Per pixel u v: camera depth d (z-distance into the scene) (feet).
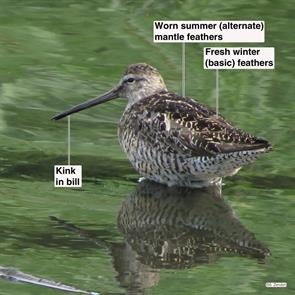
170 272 43.68
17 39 69.67
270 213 49.52
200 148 50.78
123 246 46.03
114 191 52.26
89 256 44.96
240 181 53.31
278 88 63.21
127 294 41.34
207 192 52.24
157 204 50.70
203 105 53.31
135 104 54.49
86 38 69.62
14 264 43.88
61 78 64.34
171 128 51.75
